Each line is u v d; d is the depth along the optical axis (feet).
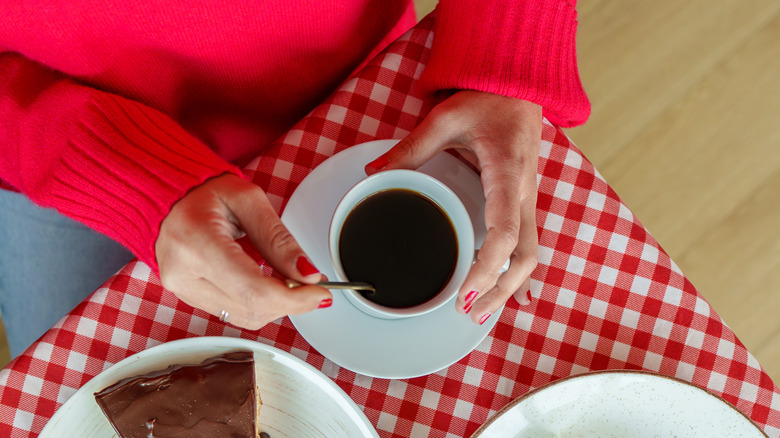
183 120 2.91
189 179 2.39
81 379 2.58
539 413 2.60
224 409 2.51
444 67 2.65
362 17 2.83
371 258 2.60
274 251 2.36
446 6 2.72
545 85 2.63
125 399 2.50
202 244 2.33
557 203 2.72
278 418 2.58
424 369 2.58
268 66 2.78
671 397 2.59
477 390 2.67
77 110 2.51
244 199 2.39
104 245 3.15
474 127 2.64
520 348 2.69
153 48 2.60
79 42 2.51
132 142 2.46
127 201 2.41
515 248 2.63
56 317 3.13
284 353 2.56
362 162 2.63
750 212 4.82
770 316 4.72
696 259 4.78
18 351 3.17
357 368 2.56
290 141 2.68
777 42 5.02
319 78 2.92
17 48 2.55
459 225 2.56
